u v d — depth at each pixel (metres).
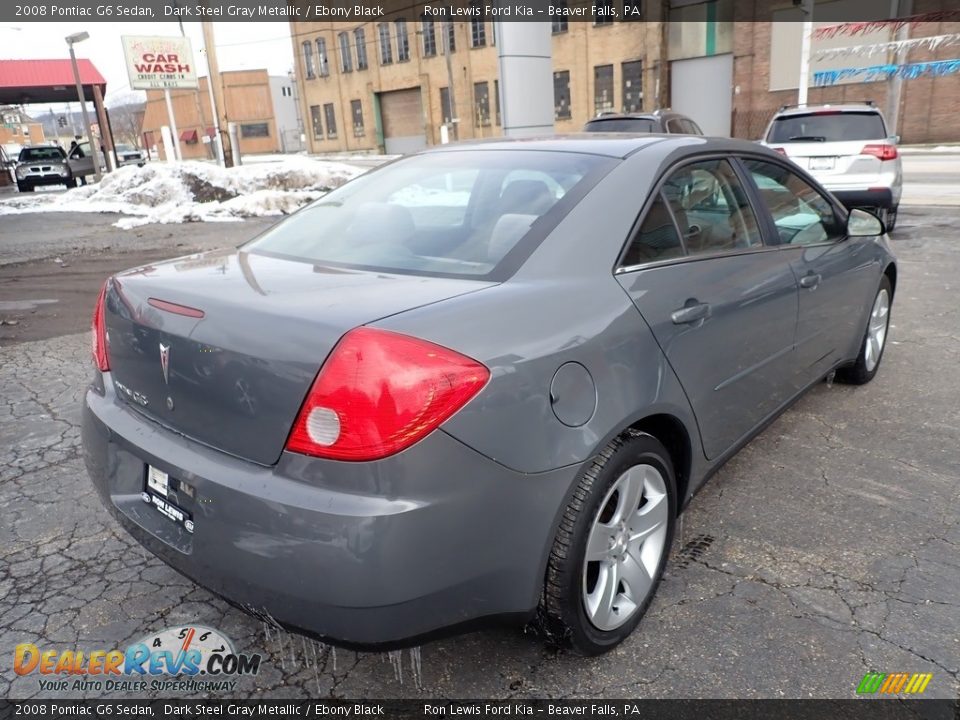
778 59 30.80
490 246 2.28
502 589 1.92
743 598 2.54
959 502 3.15
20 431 4.07
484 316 1.89
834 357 3.87
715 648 2.30
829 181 9.69
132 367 2.20
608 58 36.72
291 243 2.67
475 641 2.35
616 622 2.26
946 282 7.15
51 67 35.16
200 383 1.94
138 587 2.68
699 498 3.23
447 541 1.75
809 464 3.52
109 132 35.91
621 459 2.12
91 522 3.12
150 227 13.89
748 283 2.82
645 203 2.48
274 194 15.84
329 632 1.75
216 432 1.93
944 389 4.41
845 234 3.84
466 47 44.28
